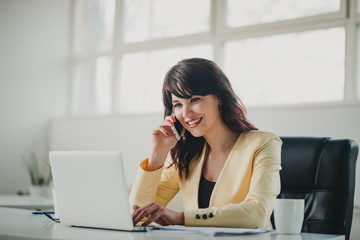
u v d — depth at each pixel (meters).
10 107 4.79
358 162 3.13
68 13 5.12
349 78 3.40
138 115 4.41
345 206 1.84
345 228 1.83
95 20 5.03
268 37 3.85
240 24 4.02
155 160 1.90
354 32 3.42
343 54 3.48
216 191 1.87
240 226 1.52
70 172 1.49
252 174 1.84
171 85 1.96
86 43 5.06
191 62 1.98
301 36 3.69
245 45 3.97
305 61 3.66
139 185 1.88
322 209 1.86
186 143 2.01
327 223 1.84
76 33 5.12
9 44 4.79
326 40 3.57
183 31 4.40
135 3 4.74
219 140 1.97
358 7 3.44
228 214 1.52
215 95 1.96
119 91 4.79
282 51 3.78
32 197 3.34
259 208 1.60
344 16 3.46
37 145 4.95
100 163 1.41
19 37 4.86
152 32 4.61
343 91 3.46
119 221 1.40
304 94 3.65
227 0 4.10
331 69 3.53
